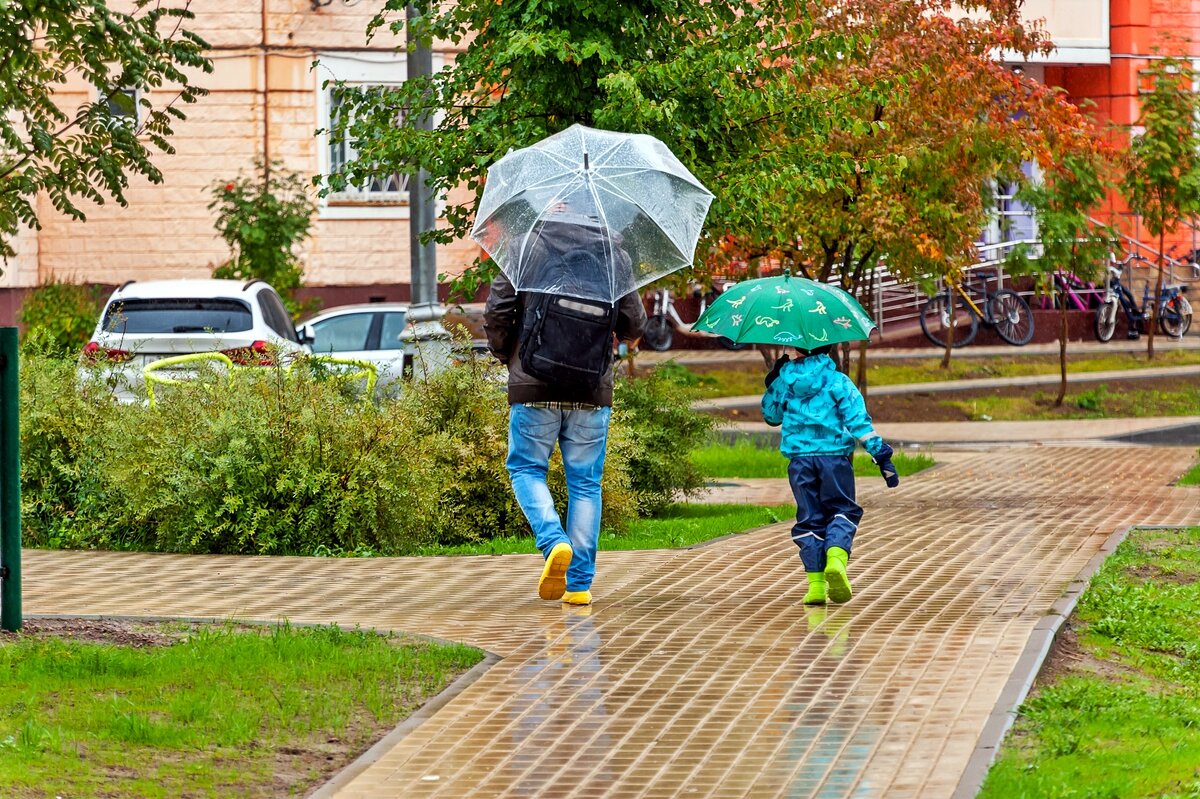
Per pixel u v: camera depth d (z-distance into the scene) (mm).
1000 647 11000
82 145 13883
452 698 9859
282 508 16109
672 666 10609
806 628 11758
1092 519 17812
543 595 12438
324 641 11102
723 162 17484
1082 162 32906
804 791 8031
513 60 16672
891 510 19000
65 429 17141
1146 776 8336
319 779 8430
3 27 12695
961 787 8016
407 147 17422
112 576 14188
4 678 10023
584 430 12586
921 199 24312
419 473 16312
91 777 8195
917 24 24562
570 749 8828
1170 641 11930
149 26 13836
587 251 11977
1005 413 33344
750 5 17688
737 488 22922
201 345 22875
